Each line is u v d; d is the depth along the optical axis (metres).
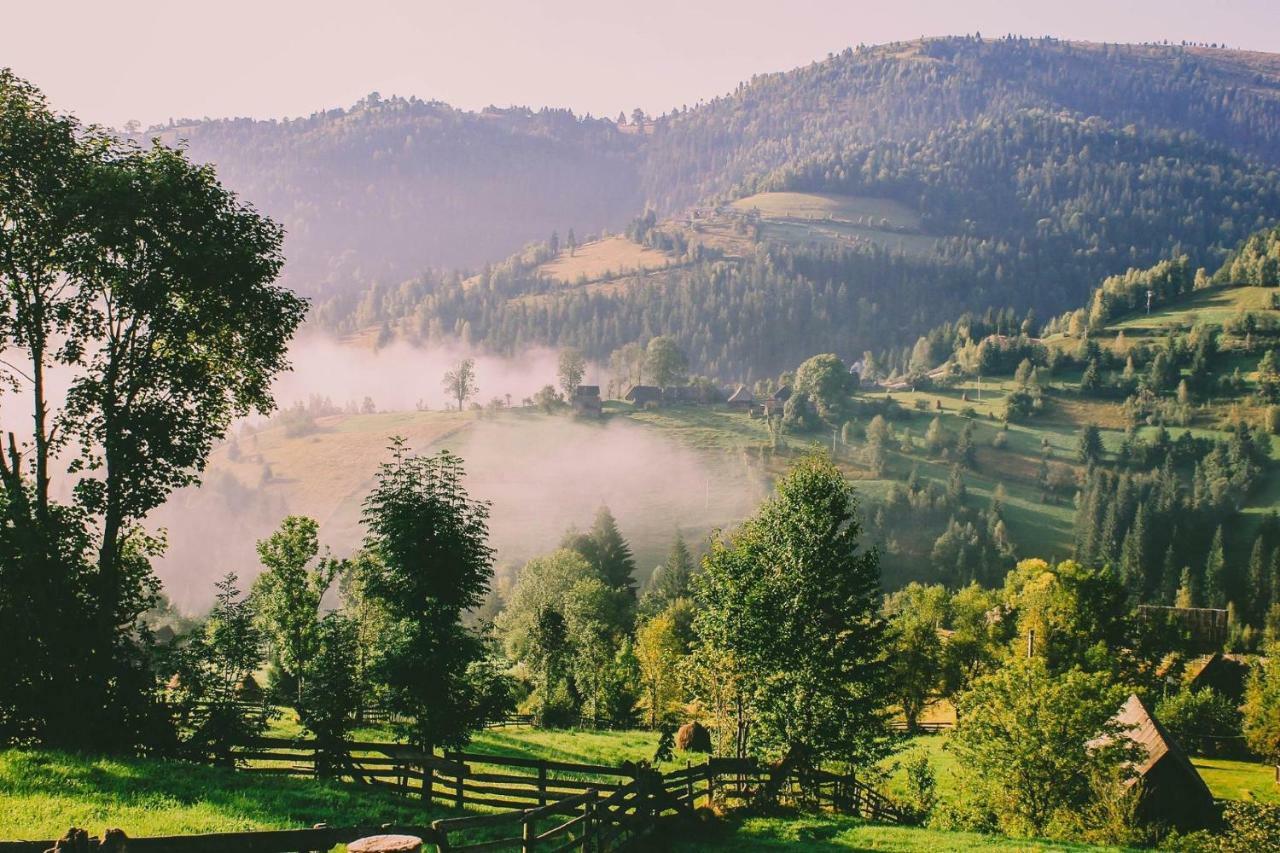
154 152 34.28
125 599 33.22
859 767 40.34
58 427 32.59
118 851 11.47
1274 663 78.56
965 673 87.31
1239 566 185.00
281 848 13.12
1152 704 77.56
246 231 35.41
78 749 27.66
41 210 31.81
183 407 34.88
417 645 32.72
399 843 11.12
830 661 37.59
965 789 42.53
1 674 28.22
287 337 37.38
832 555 38.94
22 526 29.78
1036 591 86.62
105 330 33.50
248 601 42.31
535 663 78.00
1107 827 39.50
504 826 25.84
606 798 23.27
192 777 26.27
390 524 33.34
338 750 30.11
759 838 29.17
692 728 56.00
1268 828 37.78
